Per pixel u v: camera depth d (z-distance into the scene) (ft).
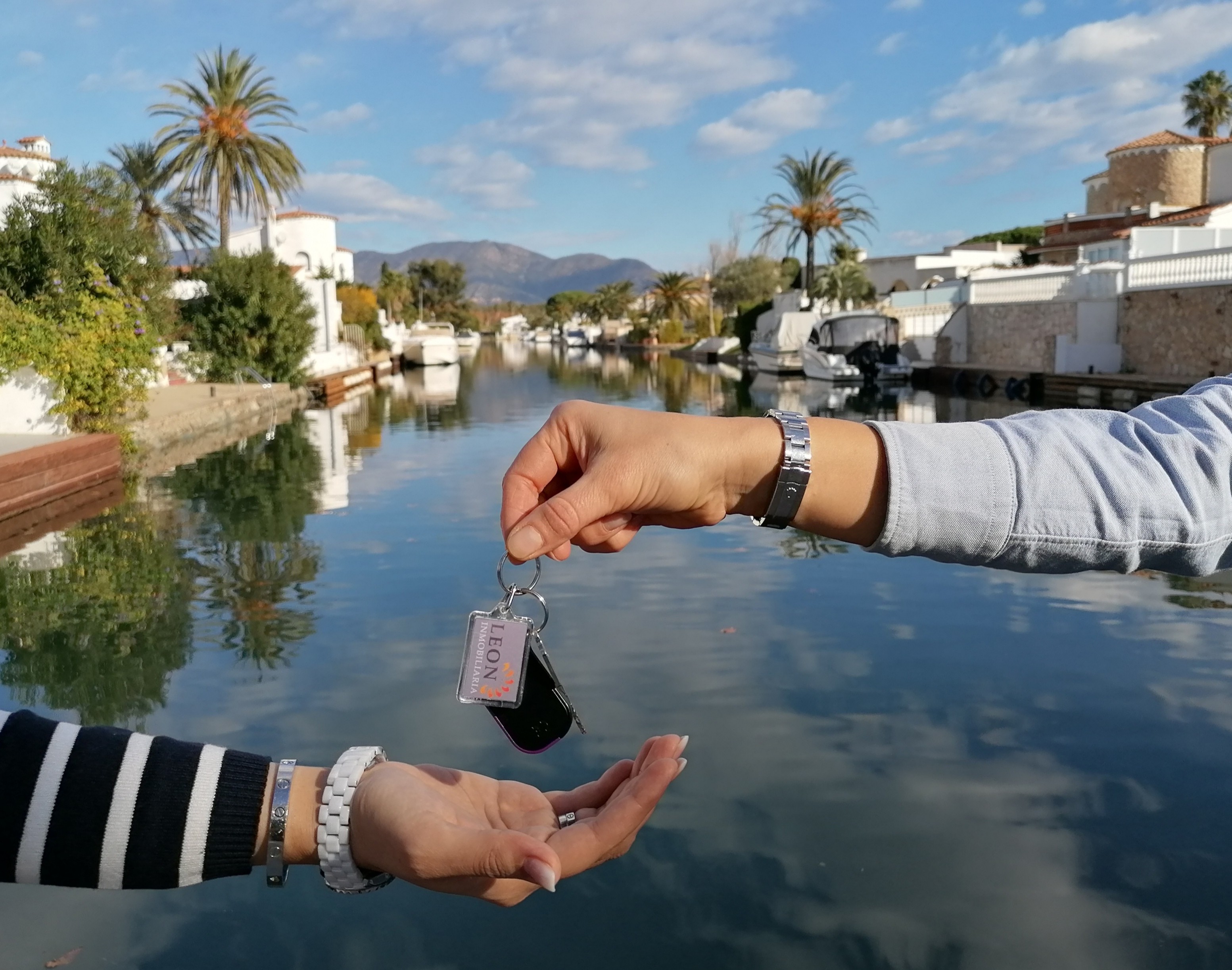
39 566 25.55
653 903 10.05
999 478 2.55
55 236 48.73
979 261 159.94
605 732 14.19
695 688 15.97
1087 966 8.86
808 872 10.51
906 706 15.07
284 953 9.36
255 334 87.25
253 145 116.47
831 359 102.22
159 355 73.05
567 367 161.38
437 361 173.99
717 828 11.44
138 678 16.92
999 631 18.93
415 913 10.03
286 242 165.68
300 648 18.44
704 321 212.84
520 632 3.10
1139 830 11.24
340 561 25.84
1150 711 14.67
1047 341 83.82
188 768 3.02
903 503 2.51
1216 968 8.80
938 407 75.25
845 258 162.09
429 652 18.06
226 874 3.01
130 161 117.19
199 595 22.48
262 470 44.42
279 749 13.83
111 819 2.89
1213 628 18.90
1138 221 121.19
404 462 46.73
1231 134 159.74
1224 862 10.53
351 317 159.94
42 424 45.50
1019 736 13.89
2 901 10.27
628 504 2.55
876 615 20.21
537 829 2.87
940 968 8.94
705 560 25.46
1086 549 2.53
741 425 2.64
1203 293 66.49
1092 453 2.61
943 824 11.44
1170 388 64.18
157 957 9.30
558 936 9.55
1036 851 10.82
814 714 14.78
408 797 2.81
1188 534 2.56
